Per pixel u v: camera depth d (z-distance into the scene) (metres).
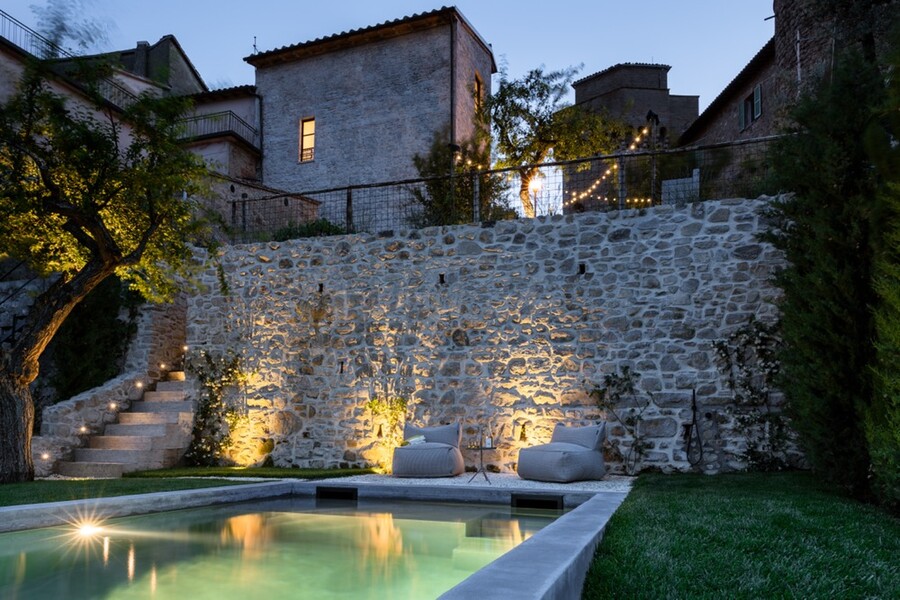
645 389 8.48
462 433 9.09
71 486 6.96
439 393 9.30
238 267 10.68
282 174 18.64
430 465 8.21
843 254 5.95
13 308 11.98
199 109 19.64
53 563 4.07
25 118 8.23
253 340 10.41
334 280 10.09
